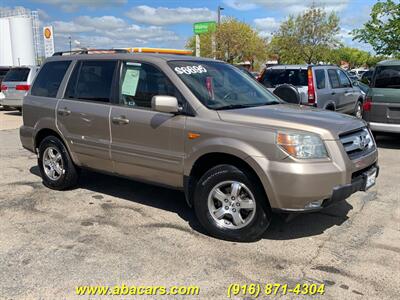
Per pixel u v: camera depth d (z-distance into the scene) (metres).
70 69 5.86
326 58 43.91
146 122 4.83
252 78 5.88
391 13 15.92
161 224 4.86
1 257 4.02
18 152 8.94
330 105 10.42
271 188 4.01
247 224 4.27
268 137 4.04
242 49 43.38
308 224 4.87
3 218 5.03
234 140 4.18
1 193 5.99
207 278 3.66
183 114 4.58
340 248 4.25
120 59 5.29
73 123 5.63
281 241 4.41
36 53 41.28
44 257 4.02
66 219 5.01
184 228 4.75
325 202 4.05
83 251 4.15
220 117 4.39
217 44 41.56
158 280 3.62
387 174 7.09
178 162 4.61
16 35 39.25
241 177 4.22
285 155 3.95
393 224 4.89
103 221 4.95
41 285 3.52
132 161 5.05
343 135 4.24
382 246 4.30
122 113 5.05
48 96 6.05
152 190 6.13
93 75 5.54
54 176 6.12
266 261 3.97
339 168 4.02
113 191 6.08
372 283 3.59
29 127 6.29
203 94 4.68
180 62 5.04
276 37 45.28
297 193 3.93
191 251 4.16
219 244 4.33
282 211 4.05
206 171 4.52
